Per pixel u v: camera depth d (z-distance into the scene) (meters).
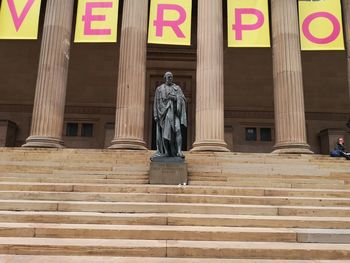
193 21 26.73
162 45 26.22
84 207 8.47
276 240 7.14
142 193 9.59
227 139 24.78
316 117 25.53
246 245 6.70
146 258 6.21
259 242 7.04
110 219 7.81
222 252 6.42
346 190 10.48
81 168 12.62
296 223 7.89
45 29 17.16
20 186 9.76
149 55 26.20
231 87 25.97
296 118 16.23
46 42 16.91
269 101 25.77
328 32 17.14
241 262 6.07
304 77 26.20
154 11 16.73
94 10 16.86
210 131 15.83
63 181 11.38
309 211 8.59
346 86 26.09
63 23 17.31
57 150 14.67
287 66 16.75
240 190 10.03
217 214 8.50
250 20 16.94
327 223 7.86
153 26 16.59
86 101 25.53
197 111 16.39
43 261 5.82
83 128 25.28
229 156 14.51
